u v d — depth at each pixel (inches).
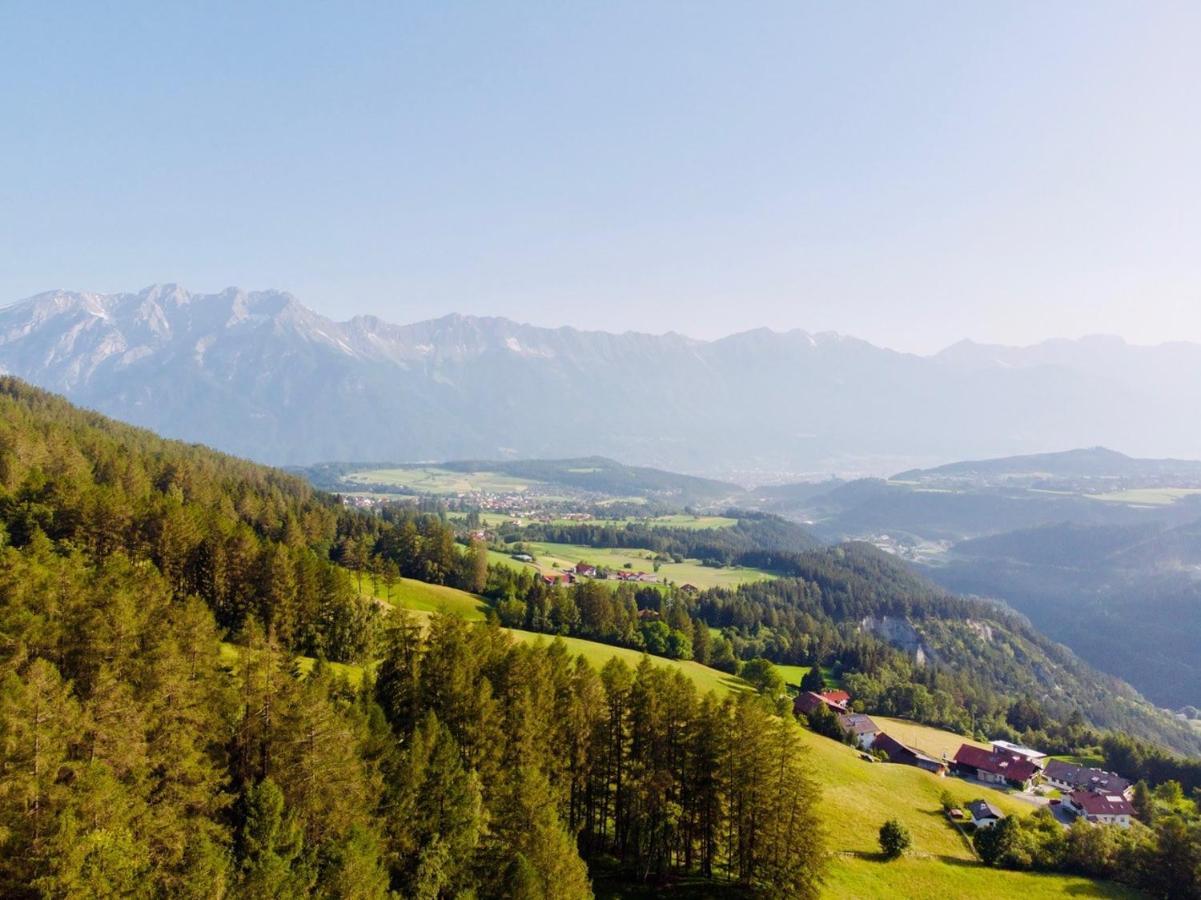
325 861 1529.3
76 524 3435.0
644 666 2524.6
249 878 1315.2
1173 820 3275.1
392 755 1893.5
